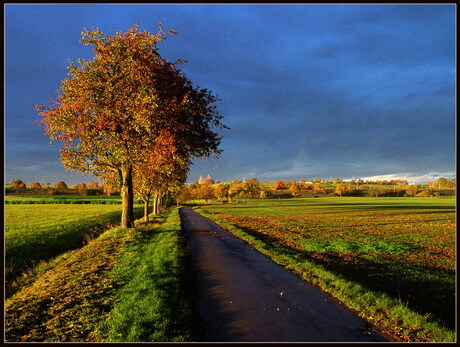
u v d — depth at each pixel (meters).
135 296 8.19
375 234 25.17
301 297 8.67
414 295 9.20
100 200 107.25
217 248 16.86
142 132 19.69
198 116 21.92
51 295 8.76
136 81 18.48
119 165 22.47
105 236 19.95
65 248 21.30
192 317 7.18
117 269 11.39
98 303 8.13
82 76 18.80
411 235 24.64
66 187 182.88
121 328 6.45
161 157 19.58
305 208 74.38
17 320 7.07
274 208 76.50
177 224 29.27
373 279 10.95
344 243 18.84
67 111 18.45
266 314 7.42
